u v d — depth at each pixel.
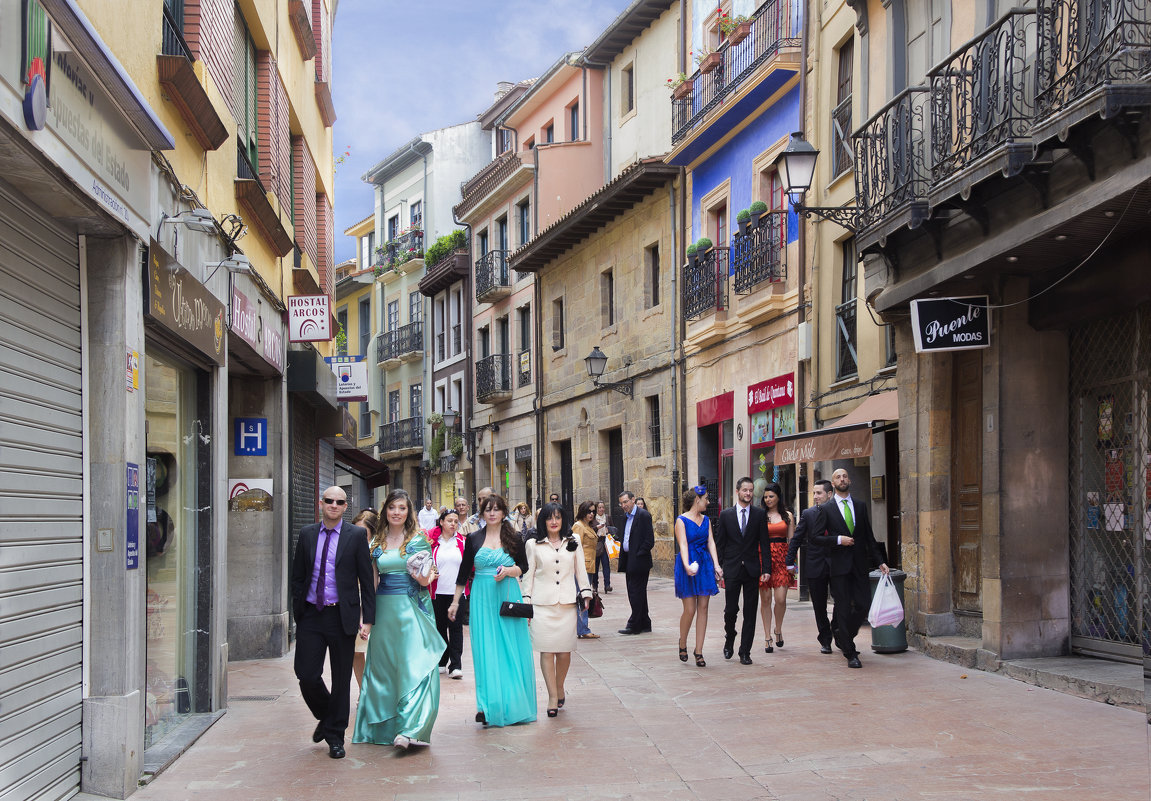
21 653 5.88
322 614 7.96
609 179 31.33
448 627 12.17
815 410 18.16
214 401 9.87
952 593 12.13
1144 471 9.53
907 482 12.61
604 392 28.59
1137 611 9.69
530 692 8.94
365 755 7.86
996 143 9.73
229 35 11.34
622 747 7.85
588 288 29.81
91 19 6.62
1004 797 6.21
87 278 7.01
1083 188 8.70
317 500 20.02
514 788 6.78
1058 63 9.20
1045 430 10.62
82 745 6.73
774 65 19.14
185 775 7.32
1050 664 10.03
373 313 50.97
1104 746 7.38
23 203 6.08
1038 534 10.55
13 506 5.84
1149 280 8.79
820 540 11.70
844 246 17.61
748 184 21.42
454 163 46.34
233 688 11.17
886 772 6.86
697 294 23.11
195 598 9.65
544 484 32.81
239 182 11.34
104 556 6.90
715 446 23.69
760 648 13.03
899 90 13.34
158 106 8.23
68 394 6.68
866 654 12.16
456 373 41.31
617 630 15.50
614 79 30.98
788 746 7.70
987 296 10.77
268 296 12.98
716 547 12.87
